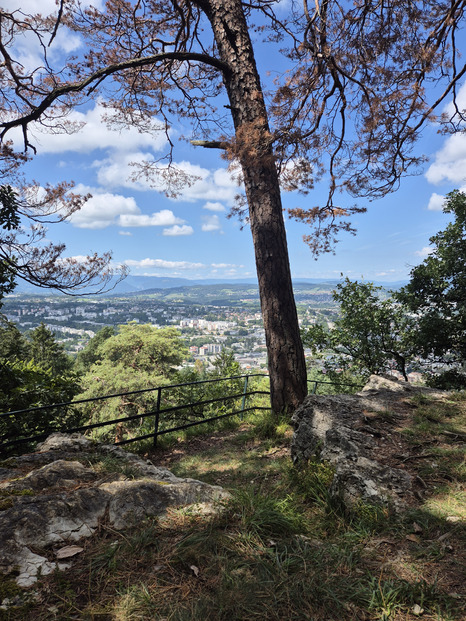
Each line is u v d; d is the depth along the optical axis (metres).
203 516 2.54
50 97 7.12
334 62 6.54
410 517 2.59
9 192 7.04
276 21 8.98
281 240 7.10
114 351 32.03
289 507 2.94
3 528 2.09
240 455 5.66
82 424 9.87
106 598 1.80
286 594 1.85
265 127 6.50
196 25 9.43
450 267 11.81
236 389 10.85
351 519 2.75
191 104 10.22
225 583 1.89
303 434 4.39
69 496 2.43
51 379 8.86
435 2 7.24
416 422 4.15
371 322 12.09
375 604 1.82
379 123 7.05
